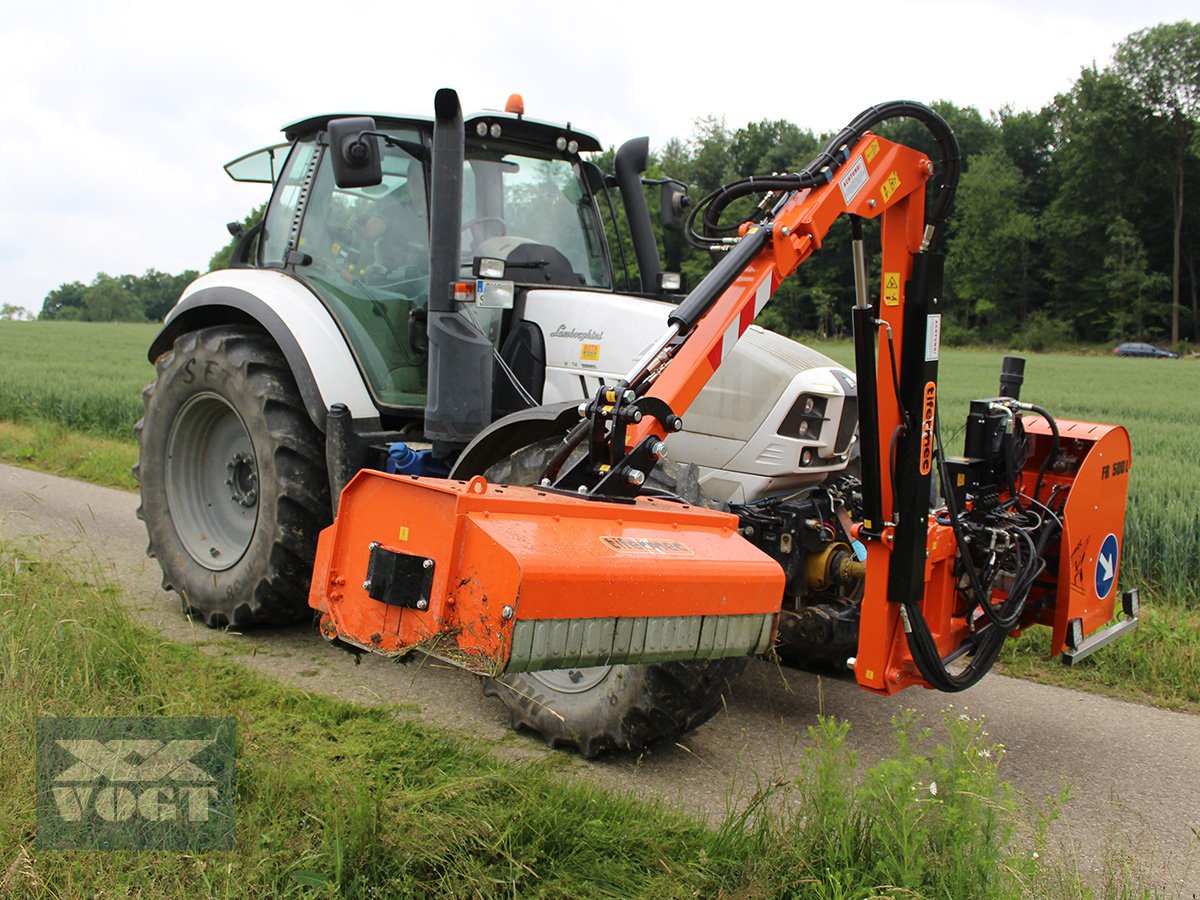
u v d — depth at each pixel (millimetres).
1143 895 2857
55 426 12359
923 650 3625
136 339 46656
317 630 5266
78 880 2494
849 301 54344
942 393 25344
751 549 3162
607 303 4609
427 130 5090
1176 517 6773
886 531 3633
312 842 2705
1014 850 2814
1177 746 4223
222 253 55500
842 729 3174
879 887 2562
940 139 3768
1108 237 64438
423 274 4980
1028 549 3947
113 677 3633
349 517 3008
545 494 3020
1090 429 4273
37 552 5594
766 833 2863
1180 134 63938
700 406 4488
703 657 2984
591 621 2701
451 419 4379
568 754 3846
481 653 2617
